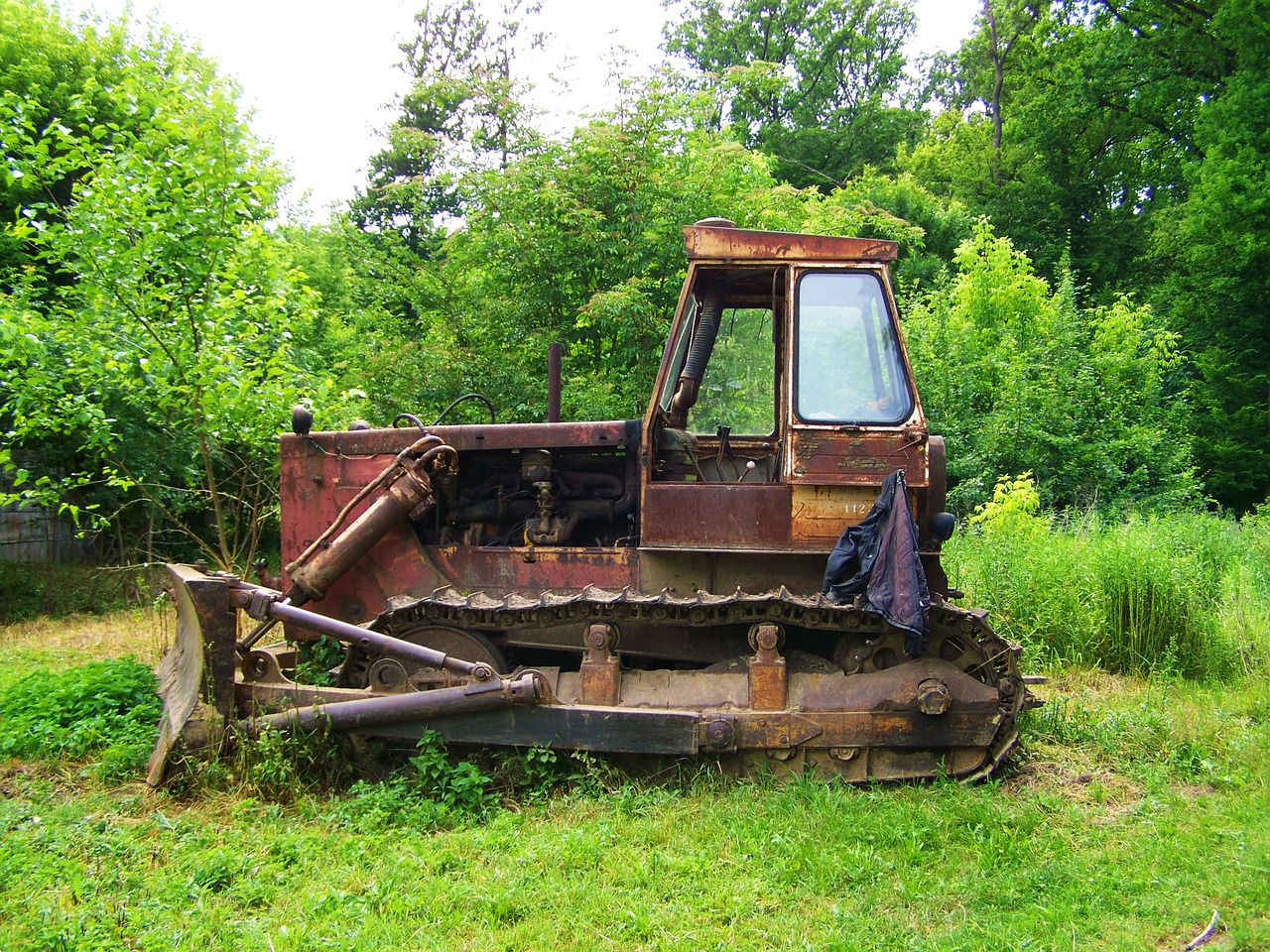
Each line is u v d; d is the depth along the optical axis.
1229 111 19.64
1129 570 7.77
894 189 26.59
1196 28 22.75
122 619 10.54
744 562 5.24
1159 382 17.12
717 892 3.77
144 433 10.64
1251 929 3.38
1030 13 28.78
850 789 4.79
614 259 12.17
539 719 4.93
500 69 26.02
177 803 4.80
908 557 4.58
